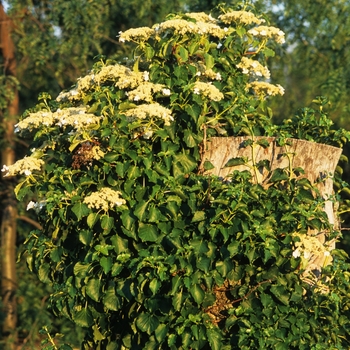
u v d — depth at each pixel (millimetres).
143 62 5773
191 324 5027
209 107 5480
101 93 5398
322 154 5293
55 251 5508
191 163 5328
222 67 5871
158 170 5188
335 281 5273
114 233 5250
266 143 5305
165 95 5383
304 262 5008
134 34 5484
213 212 4984
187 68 5492
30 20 10586
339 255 5320
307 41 10773
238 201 4906
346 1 10430
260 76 6191
